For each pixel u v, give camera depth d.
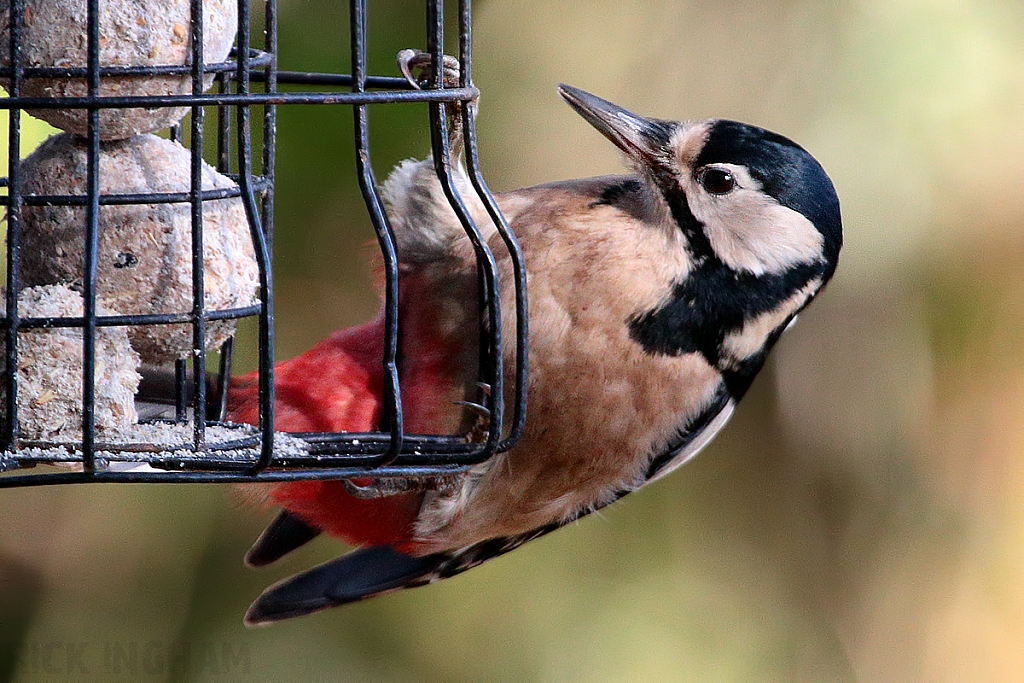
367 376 7.54
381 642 13.04
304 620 12.93
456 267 7.50
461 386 7.46
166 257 5.74
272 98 5.61
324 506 8.23
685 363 7.73
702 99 12.80
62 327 5.61
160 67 5.65
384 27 11.18
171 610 12.67
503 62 13.05
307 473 5.85
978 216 12.41
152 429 5.97
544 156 12.86
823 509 13.88
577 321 7.43
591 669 13.12
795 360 13.73
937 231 12.51
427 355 7.50
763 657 13.40
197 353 5.77
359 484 7.93
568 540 13.64
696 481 13.98
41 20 5.54
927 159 12.19
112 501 12.80
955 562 13.74
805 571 13.80
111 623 12.49
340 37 10.55
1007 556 13.65
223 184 5.96
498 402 6.44
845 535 13.84
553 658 13.11
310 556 12.86
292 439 6.26
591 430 7.69
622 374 7.57
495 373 6.44
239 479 5.73
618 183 7.90
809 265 7.92
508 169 12.80
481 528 8.20
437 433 7.44
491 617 13.27
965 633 13.64
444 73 7.54
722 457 14.17
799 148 8.02
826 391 13.69
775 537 13.89
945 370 13.42
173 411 7.00
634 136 7.80
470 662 13.08
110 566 12.73
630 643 13.25
